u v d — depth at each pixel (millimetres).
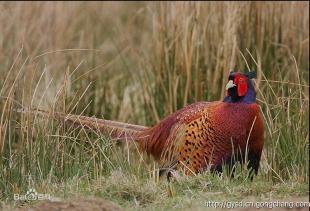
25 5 18859
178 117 12453
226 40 15109
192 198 10875
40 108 12680
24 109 12070
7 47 17891
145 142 12773
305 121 13195
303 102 13180
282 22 16078
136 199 10883
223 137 12023
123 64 18781
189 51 15250
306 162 12586
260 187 11344
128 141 12977
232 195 11078
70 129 12477
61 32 19156
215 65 15297
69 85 13547
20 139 11914
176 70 15453
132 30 21609
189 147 12219
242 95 12078
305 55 15953
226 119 12000
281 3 16125
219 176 11812
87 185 11305
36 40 18484
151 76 16438
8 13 18516
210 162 12102
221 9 15617
